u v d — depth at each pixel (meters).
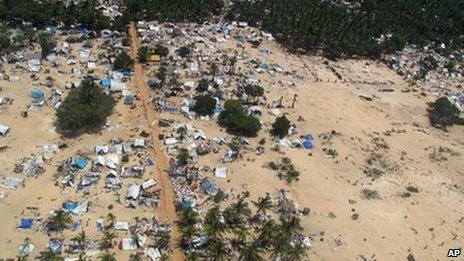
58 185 140.62
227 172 153.00
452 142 194.12
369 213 147.62
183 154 154.12
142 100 183.25
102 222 130.00
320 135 180.25
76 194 138.38
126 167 149.38
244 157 161.25
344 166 166.00
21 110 168.38
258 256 118.00
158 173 149.38
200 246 125.88
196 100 181.75
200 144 162.88
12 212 130.50
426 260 135.12
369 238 138.88
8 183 138.75
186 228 126.44
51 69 193.25
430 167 174.00
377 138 185.50
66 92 181.00
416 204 154.75
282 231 126.56
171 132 167.25
